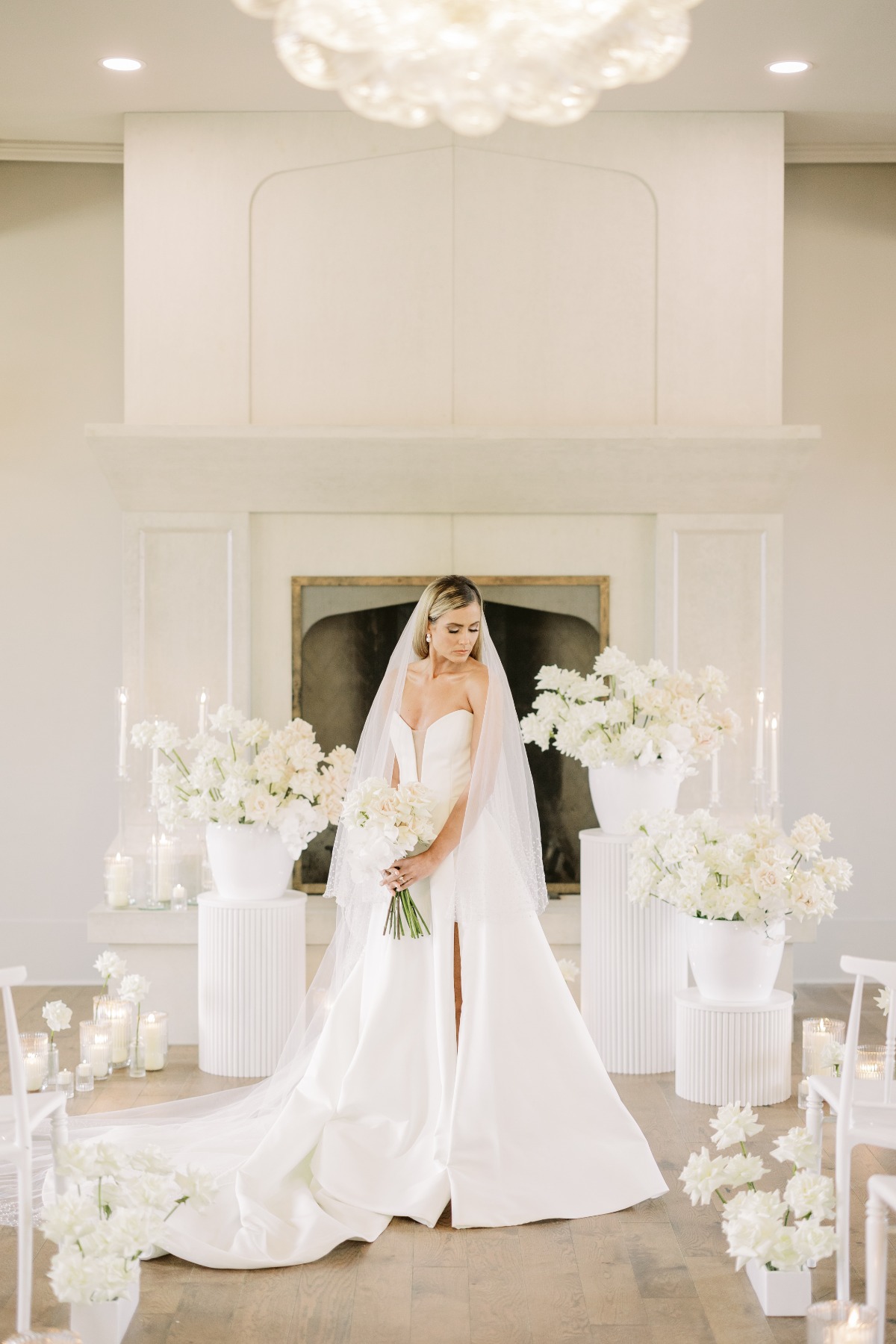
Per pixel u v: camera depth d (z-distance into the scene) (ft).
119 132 17.97
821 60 15.65
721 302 17.29
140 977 15.17
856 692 19.34
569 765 17.69
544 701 15.26
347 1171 10.77
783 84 16.35
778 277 17.30
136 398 17.29
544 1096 11.01
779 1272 9.09
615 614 17.58
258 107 17.01
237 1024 14.53
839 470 19.29
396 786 12.02
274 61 15.62
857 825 19.33
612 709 14.73
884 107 17.17
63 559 19.10
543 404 17.33
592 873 14.93
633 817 13.71
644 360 17.33
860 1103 9.52
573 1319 9.03
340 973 11.95
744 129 17.26
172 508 17.33
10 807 19.12
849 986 18.92
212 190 17.21
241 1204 10.27
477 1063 10.85
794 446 16.62
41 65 15.74
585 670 17.66
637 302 17.31
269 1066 14.53
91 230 18.97
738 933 13.43
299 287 17.26
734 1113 9.36
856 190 19.15
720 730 15.06
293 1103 11.12
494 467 16.88
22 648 19.10
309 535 17.58
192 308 17.22
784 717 19.30
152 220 17.21
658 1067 14.83
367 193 17.21
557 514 17.54
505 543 17.58
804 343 19.21
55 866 19.15
